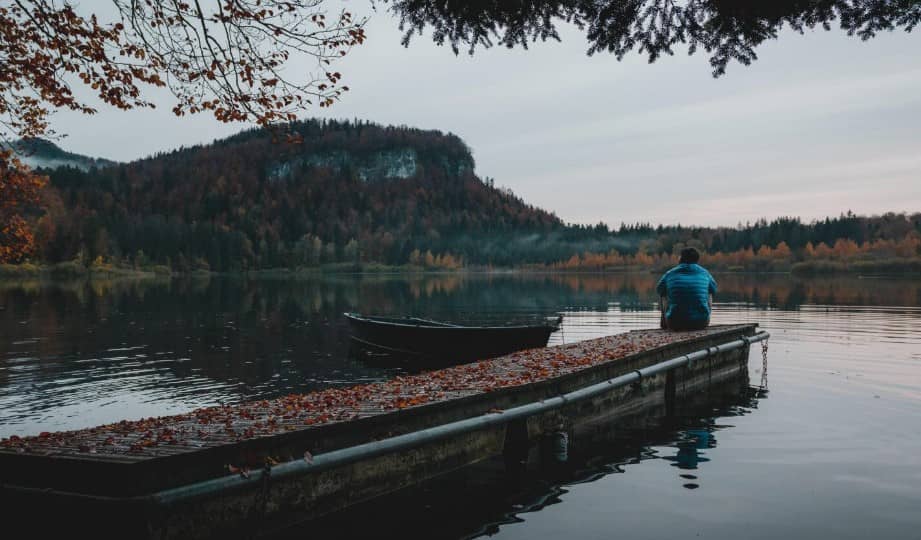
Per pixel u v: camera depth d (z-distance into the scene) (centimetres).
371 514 480
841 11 455
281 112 694
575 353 917
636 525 440
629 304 3434
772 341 1473
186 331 2056
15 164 891
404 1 495
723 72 518
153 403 1014
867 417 739
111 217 14550
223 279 10900
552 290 5622
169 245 13775
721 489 506
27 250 1066
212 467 426
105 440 463
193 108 702
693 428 719
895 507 457
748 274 10962
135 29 673
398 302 3881
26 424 884
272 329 2139
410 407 562
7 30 694
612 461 600
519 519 461
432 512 482
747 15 467
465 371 805
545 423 713
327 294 5034
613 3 480
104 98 700
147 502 374
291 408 600
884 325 1828
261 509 436
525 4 482
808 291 4328
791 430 689
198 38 670
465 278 11888
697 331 1143
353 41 663
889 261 10738
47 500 396
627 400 873
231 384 1171
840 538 406
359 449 482
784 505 466
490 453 642
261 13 650
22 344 1706
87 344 1712
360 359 1499
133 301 3719
